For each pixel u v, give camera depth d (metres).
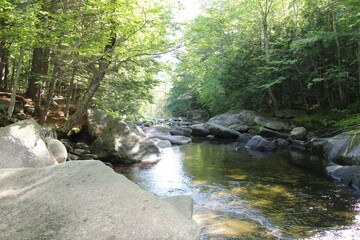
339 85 15.39
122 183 3.33
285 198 6.69
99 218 2.75
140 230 2.64
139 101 16.91
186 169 9.64
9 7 7.02
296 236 4.77
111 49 9.83
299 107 18.91
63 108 15.31
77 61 10.31
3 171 3.86
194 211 5.85
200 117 30.69
